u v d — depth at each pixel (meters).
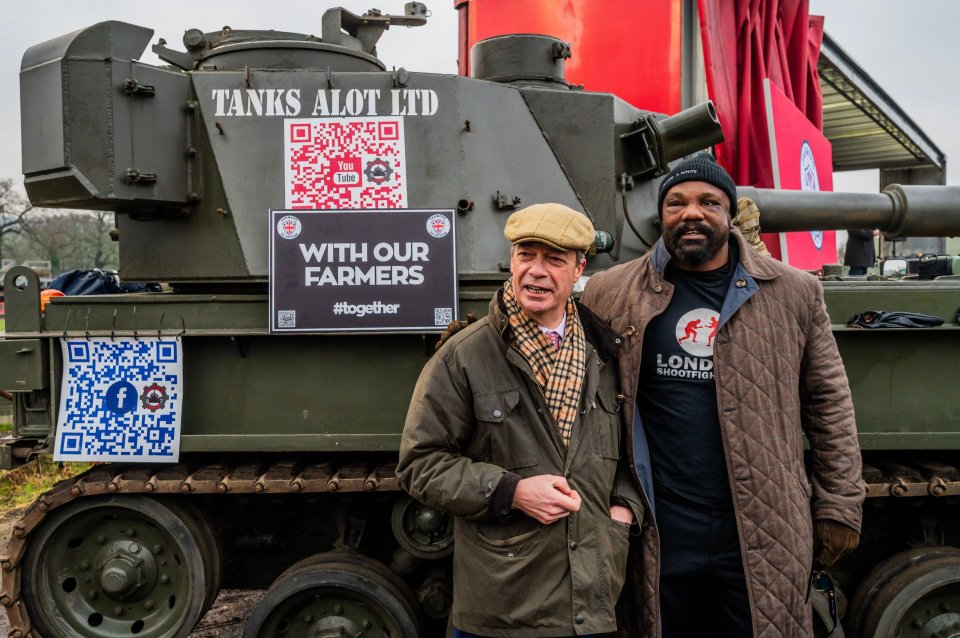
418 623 3.85
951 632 3.87
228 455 4.09
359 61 4.55
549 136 4.49
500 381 2.60
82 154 3.69
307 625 3.94
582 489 2.56
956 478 3.80
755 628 2.72
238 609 5.52
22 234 50.28
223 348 3.79
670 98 9.05
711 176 2.78
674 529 2.88
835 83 16.14
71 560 3.97
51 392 3.77
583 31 9.16
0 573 4.30
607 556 2.57
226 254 4.00
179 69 4.57
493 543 2.55
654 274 2.93
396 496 4.06
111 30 3.73
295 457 4.07
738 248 2.93
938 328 3.67
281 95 4.06
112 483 3.71
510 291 2.67
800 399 3.00
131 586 3.89
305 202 4.01
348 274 3.70
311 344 3.78
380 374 3.79
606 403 2.70
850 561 4.49
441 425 2.61
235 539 4.37
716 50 9.34
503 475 2.49
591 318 2.78
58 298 3.78
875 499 4.09
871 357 3.80
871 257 10.66
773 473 2.74
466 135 4.15
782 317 2.83
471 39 9.27
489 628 2.55
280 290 3.67
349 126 4.06
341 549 4.09
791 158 9.06
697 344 2.87
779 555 2.73
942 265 6.41
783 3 11.96
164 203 3.96
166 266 4.12
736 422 2.76
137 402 3.74
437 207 4.05
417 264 3.72
